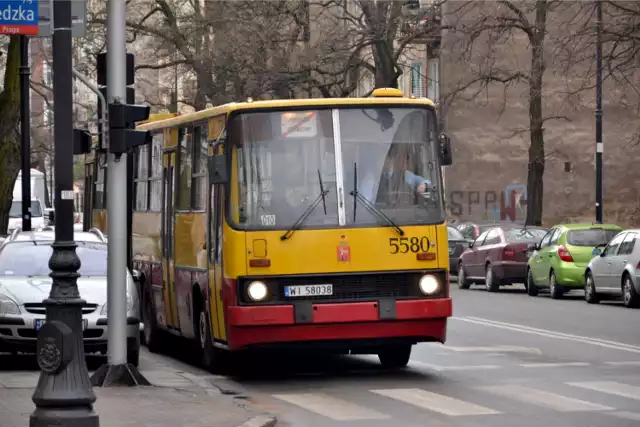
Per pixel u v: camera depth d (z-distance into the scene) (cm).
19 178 6569
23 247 2130
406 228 1819
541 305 3512
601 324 2803
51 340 1197
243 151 1811
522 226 4456
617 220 6462
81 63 5678
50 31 1786
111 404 1510
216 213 1872
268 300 1777
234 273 1778
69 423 1191
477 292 4312
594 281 3572
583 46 3691
